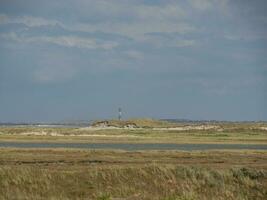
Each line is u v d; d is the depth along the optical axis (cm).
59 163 13862
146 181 9638
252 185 9706
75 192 9169
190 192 9100
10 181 9244
